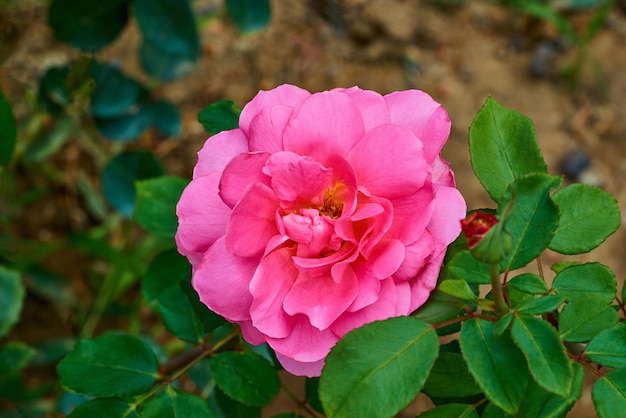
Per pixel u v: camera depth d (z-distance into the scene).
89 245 0.84
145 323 0.93
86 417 0.52
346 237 0.45
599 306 0.45
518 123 0.49
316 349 0.46
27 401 0.76
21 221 0.94
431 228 0.46
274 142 0.46
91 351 0.52
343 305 0.45
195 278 0.46
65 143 0.97
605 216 0.48
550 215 0.44
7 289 0.67
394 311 0.45
